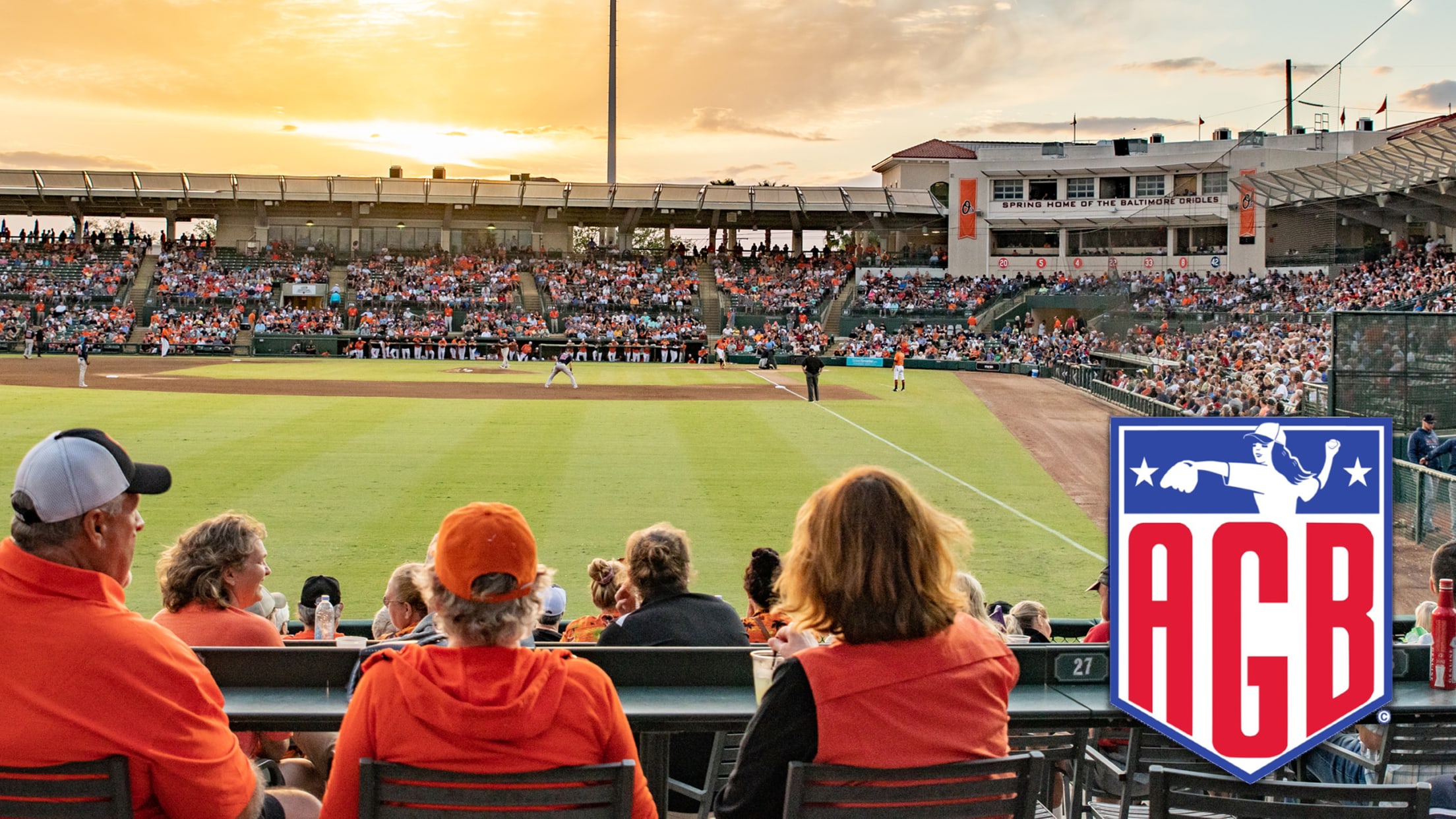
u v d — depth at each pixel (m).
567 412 29.14
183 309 60.12
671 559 5.12
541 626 7.48
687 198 68.06
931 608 3.07
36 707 3.03
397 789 3.04
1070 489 19.02
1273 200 31.12
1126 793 4.48
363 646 4.52
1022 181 65.62
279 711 3.77
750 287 66.38
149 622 3.23
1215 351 25.09
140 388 34.31
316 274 64.69
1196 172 61.41
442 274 66.75
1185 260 60.78
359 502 16.38
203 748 3.15
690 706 3.86
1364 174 26.28
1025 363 48.56
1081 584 12.77
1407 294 25.30
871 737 2.98
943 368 51.72
